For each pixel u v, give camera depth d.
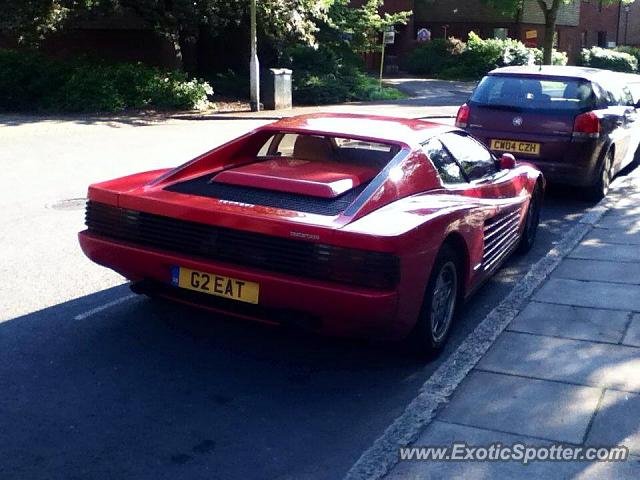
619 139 10.49
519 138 9.55
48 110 21.05
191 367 4.92
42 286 6.34
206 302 4.81
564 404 4.42
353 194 4.86
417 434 4.09
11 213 8.80
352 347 5.32
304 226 4.36
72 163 12.32
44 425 4.13
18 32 22.02
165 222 4.80
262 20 24.28
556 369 4.90
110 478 3.66
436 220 4.70
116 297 6.12
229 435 4.09
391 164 5.07
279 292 4.41
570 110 9.42
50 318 5.64
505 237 6.46
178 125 18.75
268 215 4.52
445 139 5.88
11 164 12.12
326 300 4.32
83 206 9.19
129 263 4.93
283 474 3.73
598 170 9.77
